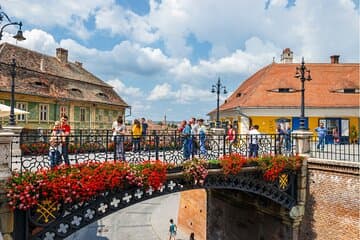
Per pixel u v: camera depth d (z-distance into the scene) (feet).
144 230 78.07
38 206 25.81
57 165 27.58
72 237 72.79
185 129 44.29
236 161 36.22
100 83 139.74
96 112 124.57
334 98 86.28
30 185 24.20
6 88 88.02
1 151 23.82
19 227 25.12
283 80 92.02
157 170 30.89
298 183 41.70
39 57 117.29
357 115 83.76
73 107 111.45
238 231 52.60
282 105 84.38
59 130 30.30
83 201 27.22
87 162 28.68
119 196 30.48
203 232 65.00
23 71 100.42
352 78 93.76
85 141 31.40
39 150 32.14
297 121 84.23
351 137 82.43
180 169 33.71
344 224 36.63
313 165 40.88
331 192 38.47
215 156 38.50
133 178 29.48
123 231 77.41
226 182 37.55
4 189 23.61
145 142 34.88
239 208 52.70
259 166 38.29
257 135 40.88
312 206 40.75
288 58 113.60
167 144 41.24
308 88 90.58
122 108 144.87
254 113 85.71
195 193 69.51
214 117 130.11
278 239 43.96
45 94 100.07
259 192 39.78
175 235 67.62
